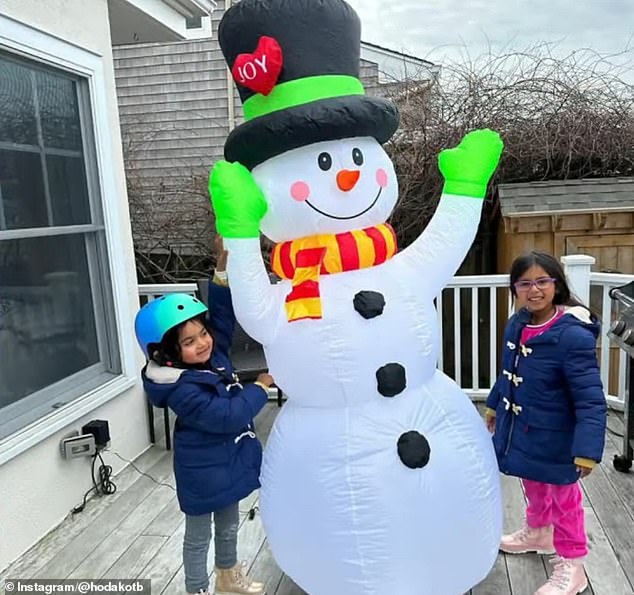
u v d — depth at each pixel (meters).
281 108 1.79
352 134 1.81
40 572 2.74
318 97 1.78
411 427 1.83
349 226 1.88
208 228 6.98
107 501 3.39
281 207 1.85
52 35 3.19
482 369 5.66
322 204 1.82
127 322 3.90
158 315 2.12
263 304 1.85
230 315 2.33
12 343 3.08
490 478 1.95
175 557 2.81
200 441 2.16
